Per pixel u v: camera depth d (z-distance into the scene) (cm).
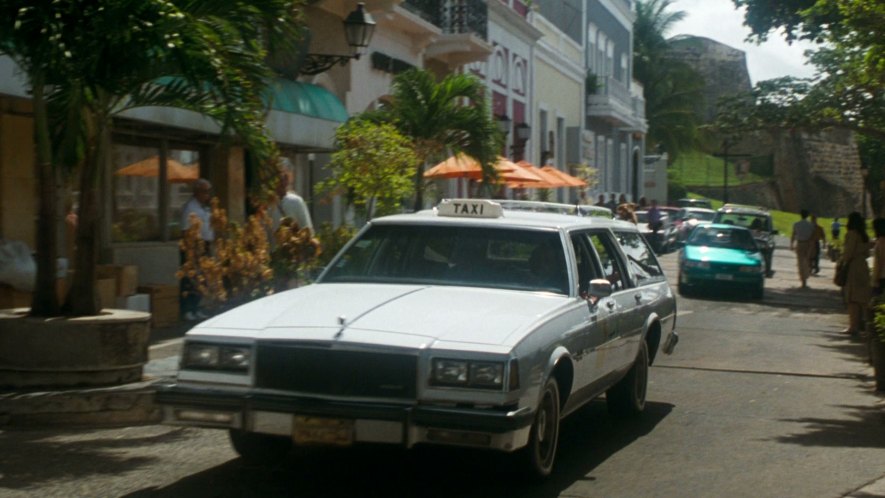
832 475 811
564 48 4431
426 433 645
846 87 2492
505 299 766
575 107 4666
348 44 1953
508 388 648
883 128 2627
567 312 764
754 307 2409
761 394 1198
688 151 7231
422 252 842
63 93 945
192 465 774
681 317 2119
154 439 855
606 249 934
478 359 650
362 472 762
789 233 7544
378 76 2466
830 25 2172
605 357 849
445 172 2116
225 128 980
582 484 751
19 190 1368
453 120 1991
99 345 905
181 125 1488
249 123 991
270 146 1035
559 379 762
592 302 820
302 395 663
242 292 1123
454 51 2789
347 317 695
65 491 698
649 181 6531
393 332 670
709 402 1128
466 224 849
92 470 753
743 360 1486
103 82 912
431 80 2005
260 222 1147
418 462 791
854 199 9900
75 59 898
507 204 1114
